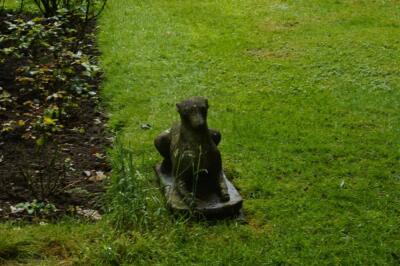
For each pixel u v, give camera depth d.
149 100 6.00
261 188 4.82
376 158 5.19
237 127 5.52
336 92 6.16
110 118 5.70
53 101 5.88
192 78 6.40
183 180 4.55
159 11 8.23
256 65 6.70
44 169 5.02
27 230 4.34
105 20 7.77
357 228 4.48
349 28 7.73
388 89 6.22
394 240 4.40
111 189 4.65
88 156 5.20
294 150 5.25
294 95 6.11
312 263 4.21
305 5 8.61
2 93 5.97
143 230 4.37
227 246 4.30
